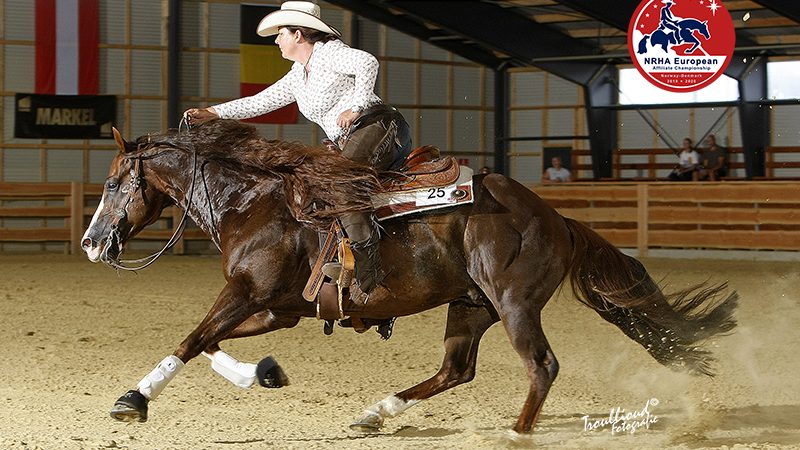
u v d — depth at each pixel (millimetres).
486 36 30250
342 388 9398
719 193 24562
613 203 25891
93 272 21094
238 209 7500
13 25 30516
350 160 7273
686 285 18234
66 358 10891
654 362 10820
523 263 7215
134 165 7836
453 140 37281
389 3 28812
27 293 16984
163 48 32094
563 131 37125
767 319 14180
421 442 7367
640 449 7156
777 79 31547
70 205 27047
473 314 7824
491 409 8539
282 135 32531
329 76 7570
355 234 7156
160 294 16984
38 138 30422
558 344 12062
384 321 7828
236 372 7770
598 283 7680
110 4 31422
